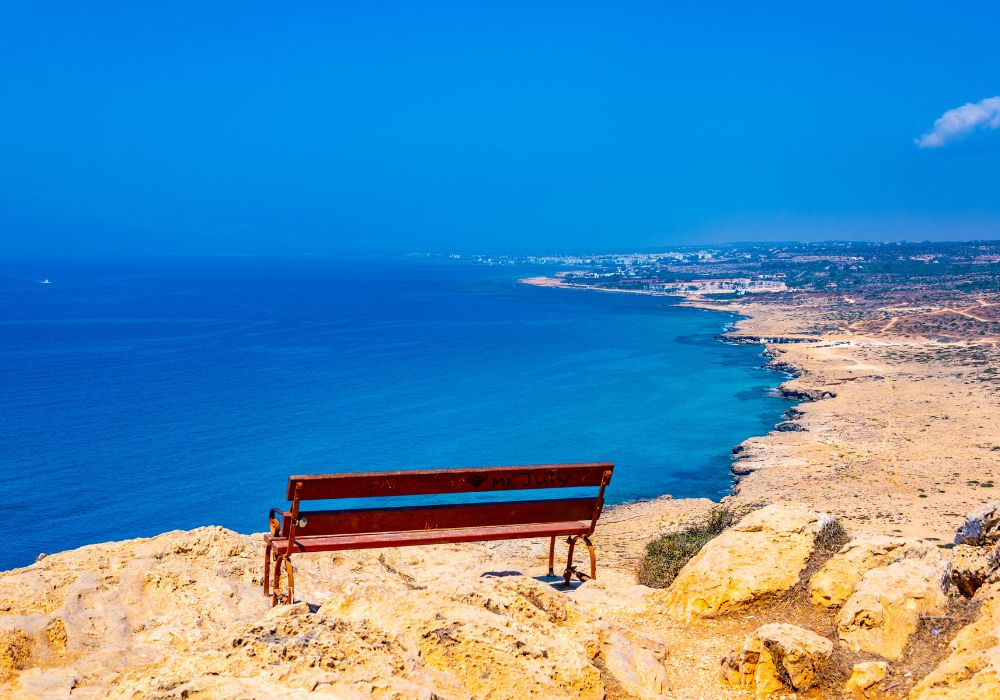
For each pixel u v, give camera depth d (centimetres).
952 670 787
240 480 6562
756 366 13025
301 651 707
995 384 10162
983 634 860
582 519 1283
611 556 2077
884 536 1176
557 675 803
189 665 686
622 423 8969
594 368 12925
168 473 6744
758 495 5912
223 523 5509
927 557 1101
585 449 7838
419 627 832
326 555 1447
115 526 5416
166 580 1095
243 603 1086
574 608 988
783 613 1077
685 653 1002
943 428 7869
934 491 5650
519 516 1240
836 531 1234
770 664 891
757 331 17488
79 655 871
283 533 1116
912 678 851
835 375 11494
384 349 15238
